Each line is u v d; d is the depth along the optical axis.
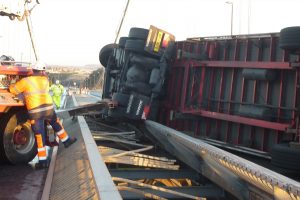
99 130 11.73
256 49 8.71
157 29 10.34
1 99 5.82
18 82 6.11
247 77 8.59
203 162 6.66
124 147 9.89
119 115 10.58
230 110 9.30
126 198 6.30
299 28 7.06
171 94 11.04
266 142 8.33
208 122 9.98
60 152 7.62
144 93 10.57
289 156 6.71
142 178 7.25
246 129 8.88
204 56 10.18
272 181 4.17
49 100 6.36
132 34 10.77
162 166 7.42
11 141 6.20
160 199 5.94
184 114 10.18
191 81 10.34
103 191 3.80
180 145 7.80
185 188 6.49
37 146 6.34
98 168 4.82
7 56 6.58
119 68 12.15
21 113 6.33
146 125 10.38
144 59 10.49
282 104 7.96
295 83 7.66
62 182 5.38
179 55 10.30
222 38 9.79
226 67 9.34
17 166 6.43
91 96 44.94
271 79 8.11
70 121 11.41
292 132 7.27
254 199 4.85
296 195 3.71
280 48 7.54
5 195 4.88
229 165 5.30
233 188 5.43
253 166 4.71
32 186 5.30
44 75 6.39
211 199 6.49
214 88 9.91
